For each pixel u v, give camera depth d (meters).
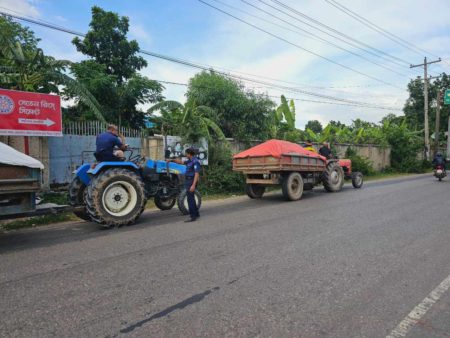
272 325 2.79
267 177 10.12
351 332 2.69
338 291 3.44
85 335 2.65
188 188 7.16
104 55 15.63
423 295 3.37
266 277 3.80
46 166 9.34
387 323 2.84
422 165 26.34
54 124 8.91
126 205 6.63
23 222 6.88
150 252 4.79
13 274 3.98
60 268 4.17
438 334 2.68
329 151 12.59
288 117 17.58
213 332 2.68
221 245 5.10
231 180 11.74
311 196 10.98
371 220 6.91
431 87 32.97
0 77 9.52
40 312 3.03
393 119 36.56
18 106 8.34
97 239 5.59
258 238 5.50
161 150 11.46
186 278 3.79
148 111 11.95
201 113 12.91
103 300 3.26
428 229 6.12
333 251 4.77
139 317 2.93
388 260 4.40
